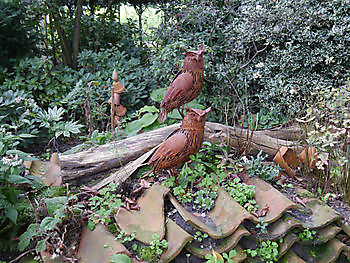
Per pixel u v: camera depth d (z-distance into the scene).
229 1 4.69
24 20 4.71
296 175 2.79
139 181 2.50
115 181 2.44
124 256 1.73
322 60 3.90
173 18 4.74
